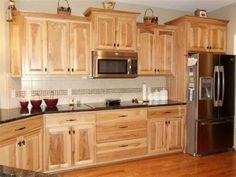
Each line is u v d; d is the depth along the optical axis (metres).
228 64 4.20
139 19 4.49
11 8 3.26
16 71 3.42
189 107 4.13
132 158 3.82
